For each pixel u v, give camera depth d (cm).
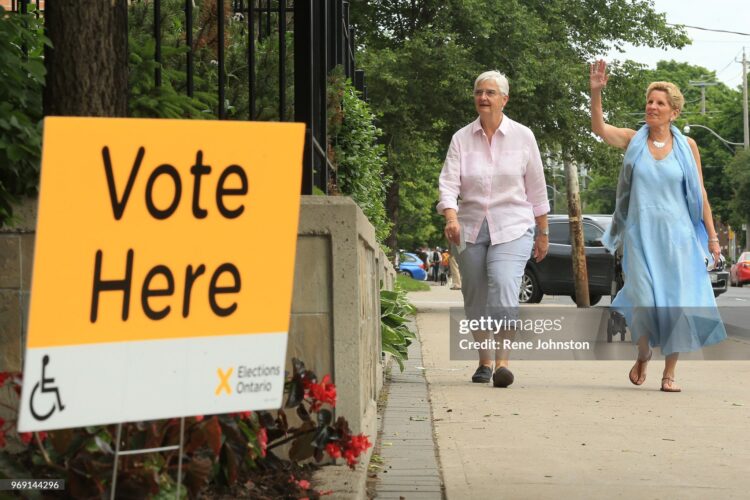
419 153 2816
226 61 852
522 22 2647
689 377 1156
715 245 1056
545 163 2988
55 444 432
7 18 498
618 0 2948
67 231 330
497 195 1062
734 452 720
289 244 371
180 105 593
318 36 821
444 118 2695
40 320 324
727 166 8362
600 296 2902
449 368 1245
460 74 2609
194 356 353
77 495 409
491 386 1068
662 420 850
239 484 512
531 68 2658
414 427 812
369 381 784
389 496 586
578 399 968
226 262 359
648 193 1038
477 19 2612
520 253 1061
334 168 1027
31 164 500
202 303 355
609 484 620
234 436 470
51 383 326
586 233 2909
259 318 365
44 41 493
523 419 852
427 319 2252
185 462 439
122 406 339
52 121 326
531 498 583
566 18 2938
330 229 605
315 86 820
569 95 2736
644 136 1051
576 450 723
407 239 8100
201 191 355
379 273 1089
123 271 340
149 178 345
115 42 498
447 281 6372
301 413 527
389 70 2619
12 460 442
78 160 331
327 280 608
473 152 1070
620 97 3005
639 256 1038
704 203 1051
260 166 365
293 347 607
